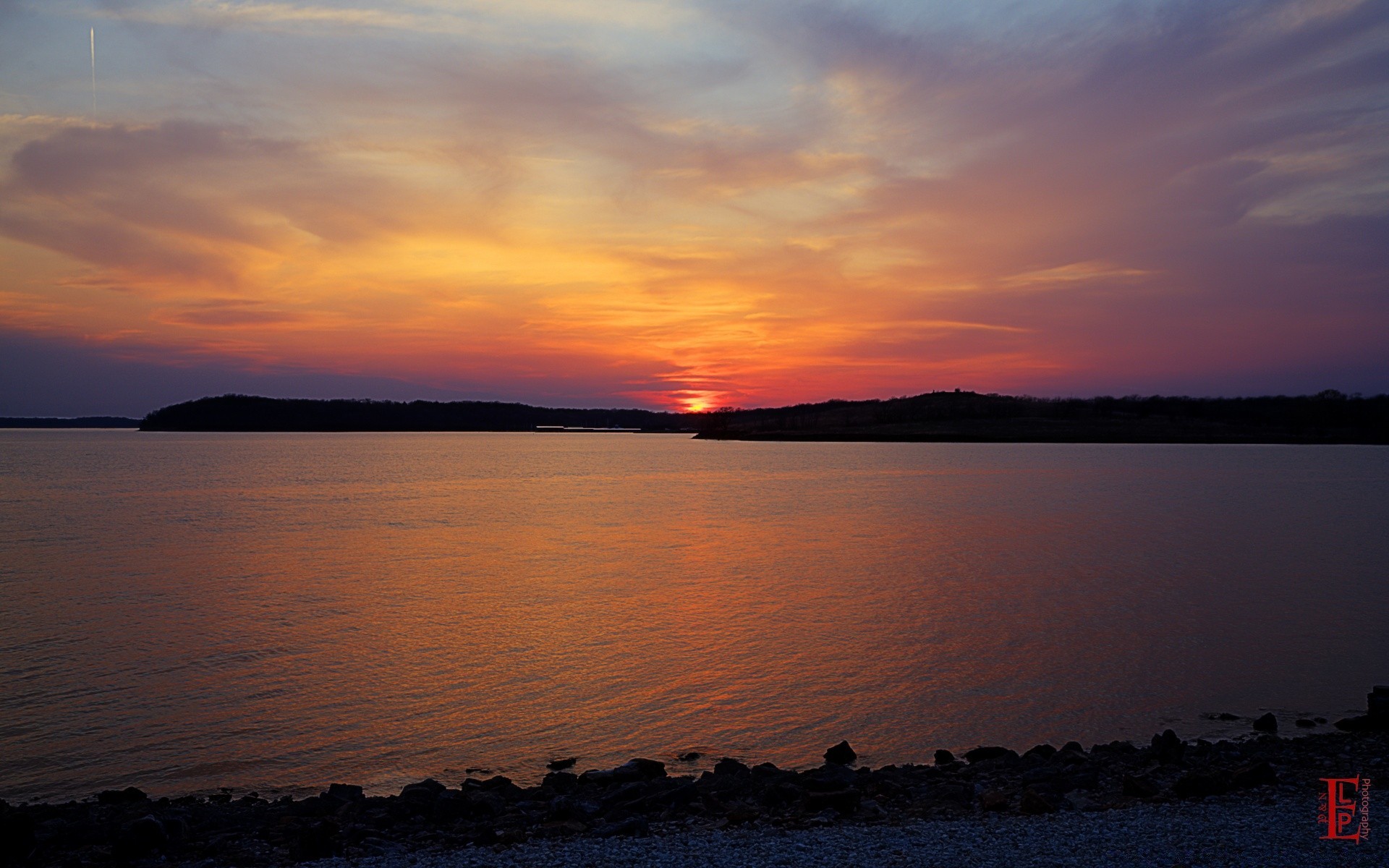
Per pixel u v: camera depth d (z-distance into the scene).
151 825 11.87
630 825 11.91
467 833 12.21
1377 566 41.09
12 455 183.12
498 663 24.30
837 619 29.64
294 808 13.91
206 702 20.97
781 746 18.03
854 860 9.88
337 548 49.00
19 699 21.16
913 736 18.45
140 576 39.53
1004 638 26.81
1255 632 27.45
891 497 81.81
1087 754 16.06
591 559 44.34
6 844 11.62
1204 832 10.57
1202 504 73.06
